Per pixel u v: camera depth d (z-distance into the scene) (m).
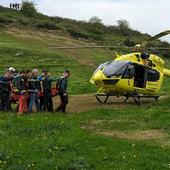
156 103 24.72
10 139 15.66
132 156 14.04
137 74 24.91
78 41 74.75
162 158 13.91
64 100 21.88
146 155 14.14
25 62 50.66
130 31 99.50
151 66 25.45
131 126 18.48
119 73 24.03
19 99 21.03
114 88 24.33
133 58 24.89
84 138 15.87
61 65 49.62
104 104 25.00
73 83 36.50
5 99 21.70
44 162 13.33
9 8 88.69
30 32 72.50
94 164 13.34
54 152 14.28
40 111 21.73
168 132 17.52
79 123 18.81
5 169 12.91
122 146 15.10
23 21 76.88
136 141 15.95
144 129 18.05
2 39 64.50
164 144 15.70
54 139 15.66
